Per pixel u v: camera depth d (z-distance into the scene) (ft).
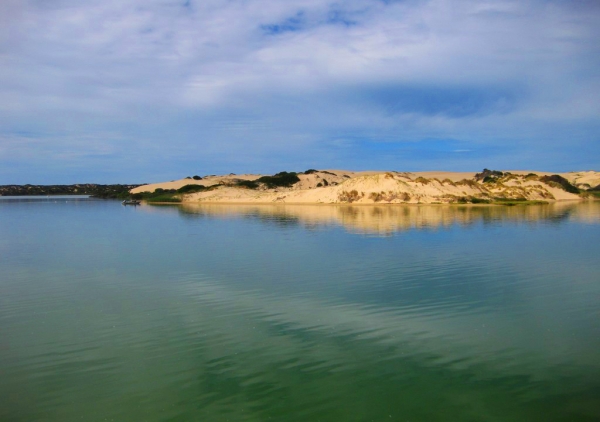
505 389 37.70
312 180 607.78
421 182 365.61
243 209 325.83
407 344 47.11
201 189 585.22
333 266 88.79
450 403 35.65
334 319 55.47
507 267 85.97
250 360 43.70
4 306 64.08
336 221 193.47
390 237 133.80
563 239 127.03
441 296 65.41
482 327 51.93
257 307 61.16
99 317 58.13
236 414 34.55
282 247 116.16
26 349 47.60
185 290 71.56
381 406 35.32
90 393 38.17
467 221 188.14
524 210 265.54
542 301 62.44
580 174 606.55
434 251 106.01
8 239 146.72
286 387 38.34
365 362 42.86
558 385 38.24
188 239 139.54
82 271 88.89
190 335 50.78
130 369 42.32
